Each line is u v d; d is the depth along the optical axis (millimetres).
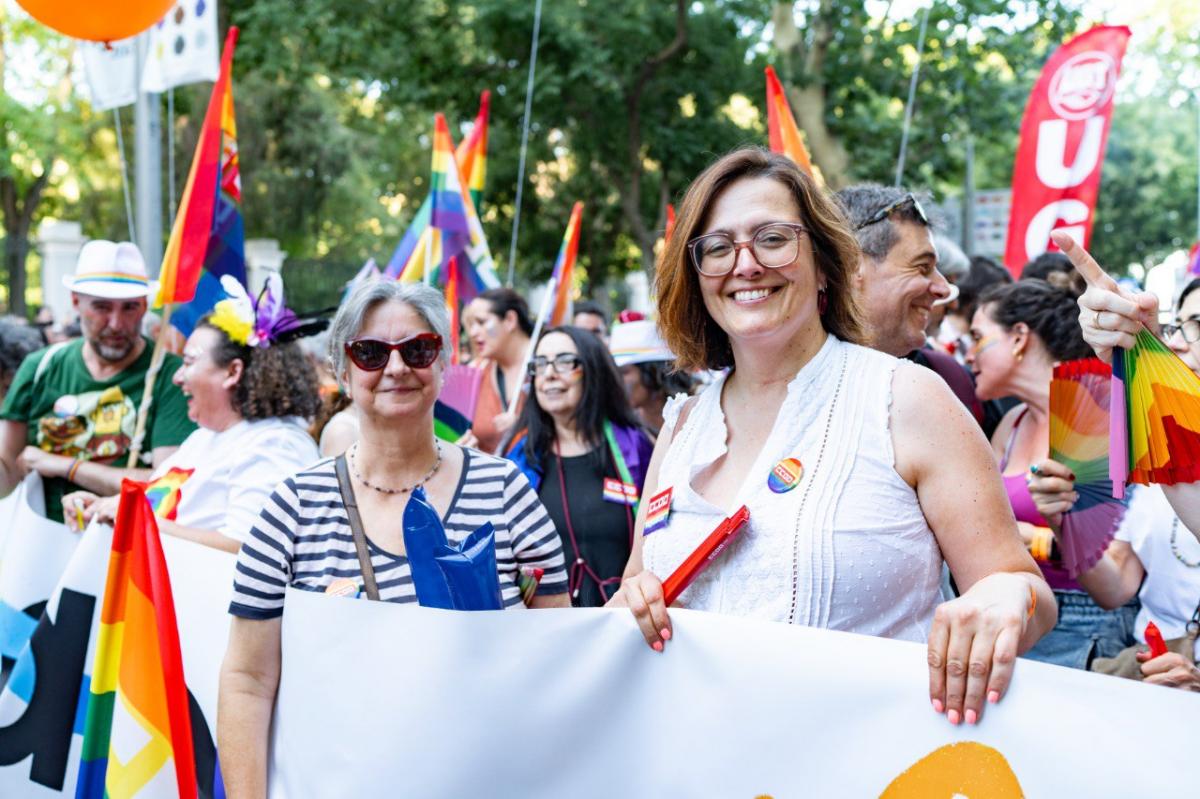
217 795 2654
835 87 18203
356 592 2305
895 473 1881
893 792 1709
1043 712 1596
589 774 1967
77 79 23375
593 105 18016
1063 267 4320
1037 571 1855
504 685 2000
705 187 2029
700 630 1899
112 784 2447
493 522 2430
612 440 4145
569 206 22688
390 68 17422
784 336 1976
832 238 2020
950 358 3234
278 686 2295
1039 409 3275
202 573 2740
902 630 1872
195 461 3455
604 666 1968
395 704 2041
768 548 1895
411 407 2363
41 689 2947
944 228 2930
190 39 7375
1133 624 3090
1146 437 1790
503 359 5758
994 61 20359
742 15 18641
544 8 16672
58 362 4598
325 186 22719
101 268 4473
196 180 4340
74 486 4500
